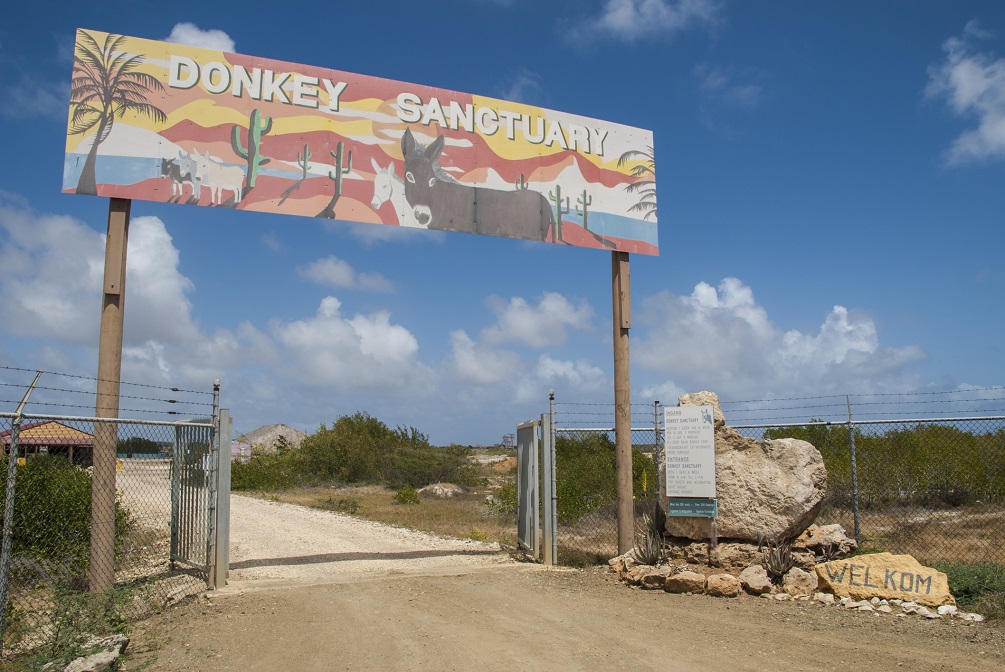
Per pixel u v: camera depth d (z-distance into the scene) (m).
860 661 6.39
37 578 9.22
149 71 10.41
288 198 11.02
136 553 12.22
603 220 12.94
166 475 13.30
